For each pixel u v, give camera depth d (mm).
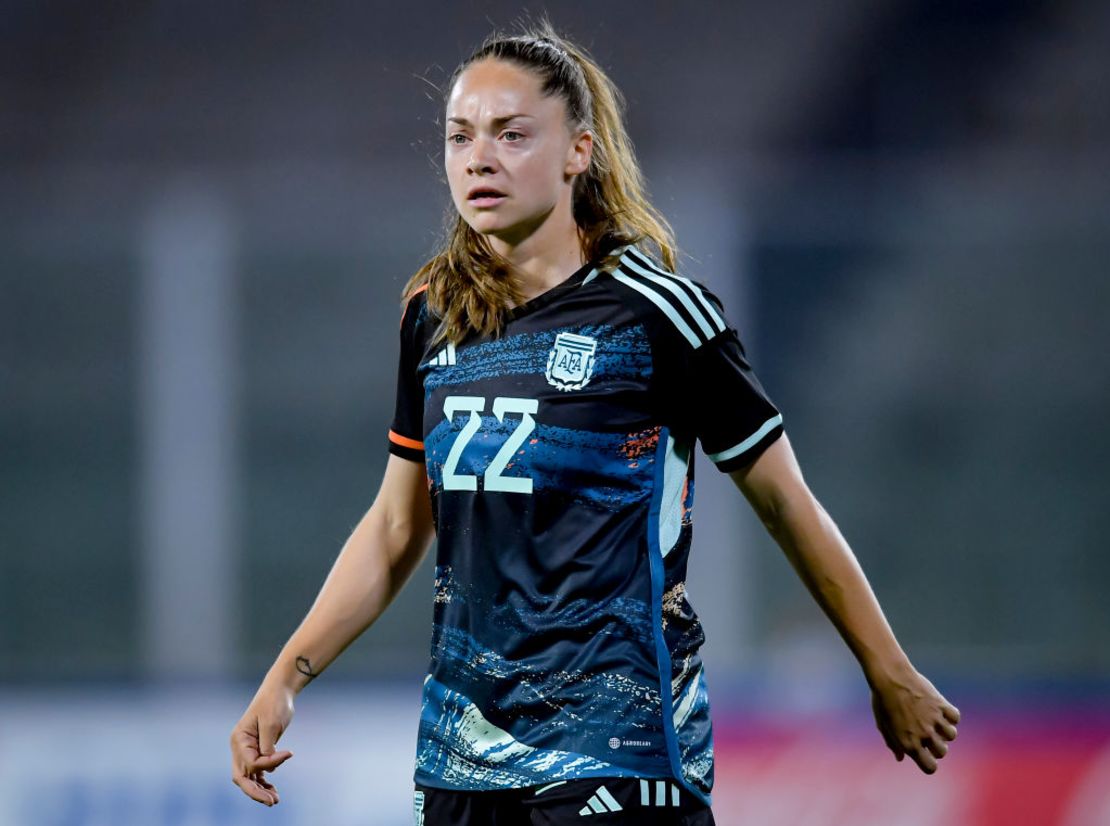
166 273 29406
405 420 11234
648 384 10180
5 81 42438
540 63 10508
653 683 9945
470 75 10492
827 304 28594
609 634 9906
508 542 10039
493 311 10398
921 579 27922
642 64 43156
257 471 29109
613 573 9961
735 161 42156
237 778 10938
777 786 22016
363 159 41656
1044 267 28391
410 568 11562
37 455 29109
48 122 42125
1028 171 41219
